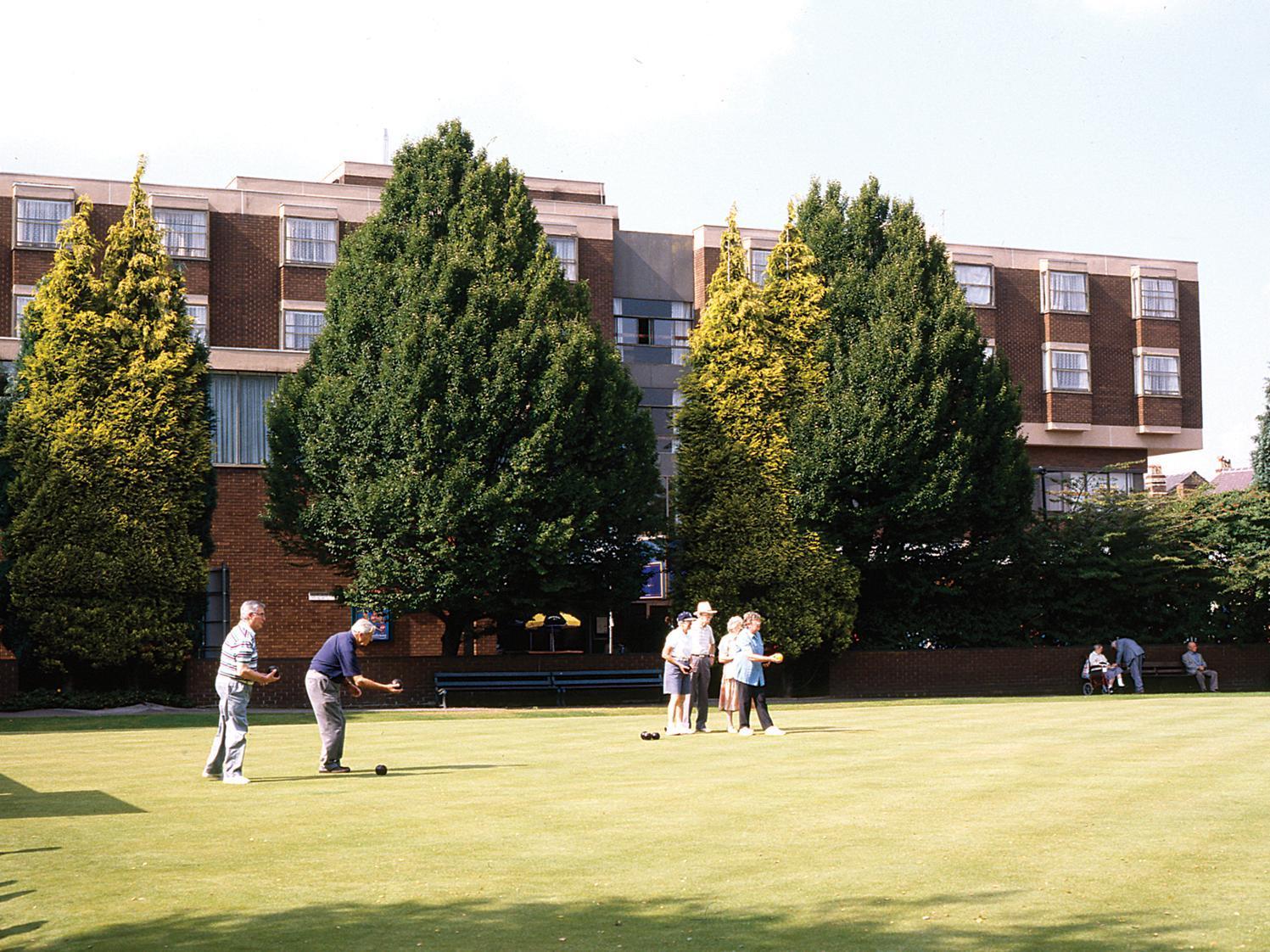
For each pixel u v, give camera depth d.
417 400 31.52
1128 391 62.06
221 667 14.26
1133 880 8.62
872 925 7.51
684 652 20.58
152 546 31.09
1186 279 63.25
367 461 31.80
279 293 49.44
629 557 35.03
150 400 31.59
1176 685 41.69
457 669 34.09
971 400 38.25
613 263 55.34
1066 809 11.60
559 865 9.23
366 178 64.00
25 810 12.05
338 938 7.35
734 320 38.75
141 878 8.91
